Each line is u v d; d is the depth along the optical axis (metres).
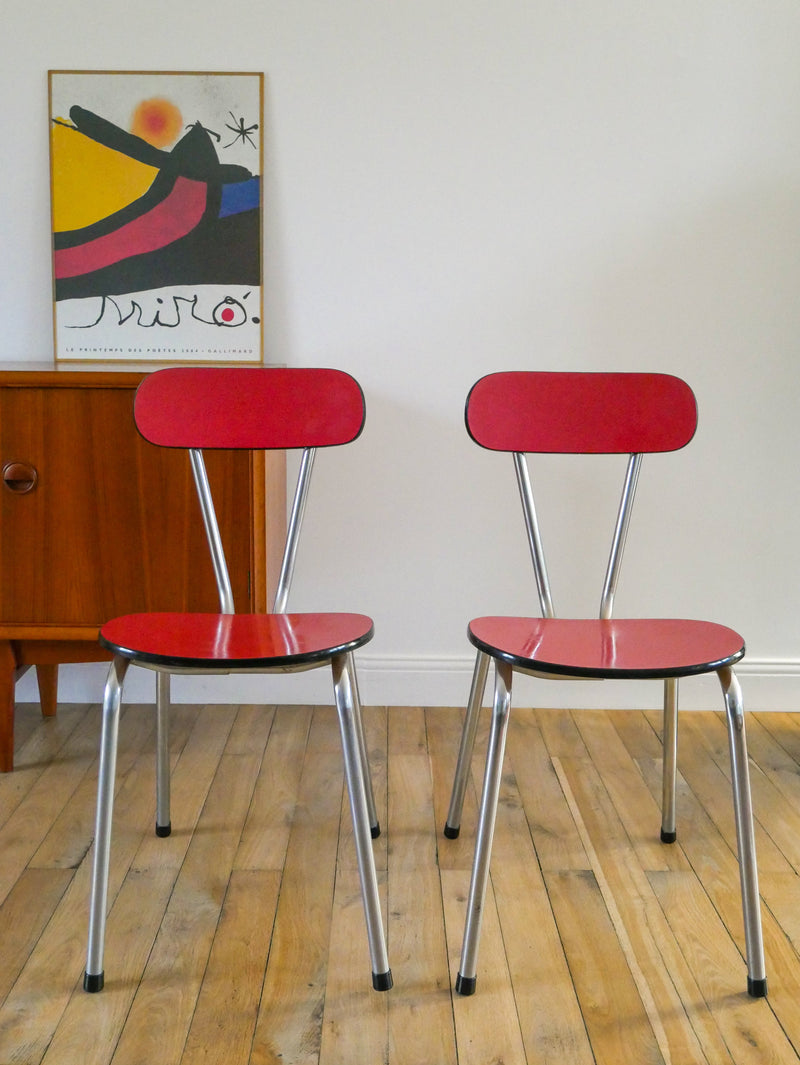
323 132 2.30
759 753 2.25
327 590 2.49
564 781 2.08
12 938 1.49
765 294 2.35
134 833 1.82
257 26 2.27
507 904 1.61
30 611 2.07
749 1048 1.28
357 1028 1.30
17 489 2.03
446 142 2.30
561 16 2.26
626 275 2.35
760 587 2.47
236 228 2.32
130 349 2.35
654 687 2.51
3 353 2.38
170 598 2.07
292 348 2.38
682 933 1.53
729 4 2.25
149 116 2.28
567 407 1.77
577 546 2.46
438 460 2.42
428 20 2.26
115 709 1.36
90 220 2.31
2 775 2.07
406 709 2.50
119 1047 1.26
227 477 2.02
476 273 2.35
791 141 2.29
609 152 2.31
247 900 1.61
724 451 2.41
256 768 2.12
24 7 2.25
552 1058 1.25
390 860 1.75
